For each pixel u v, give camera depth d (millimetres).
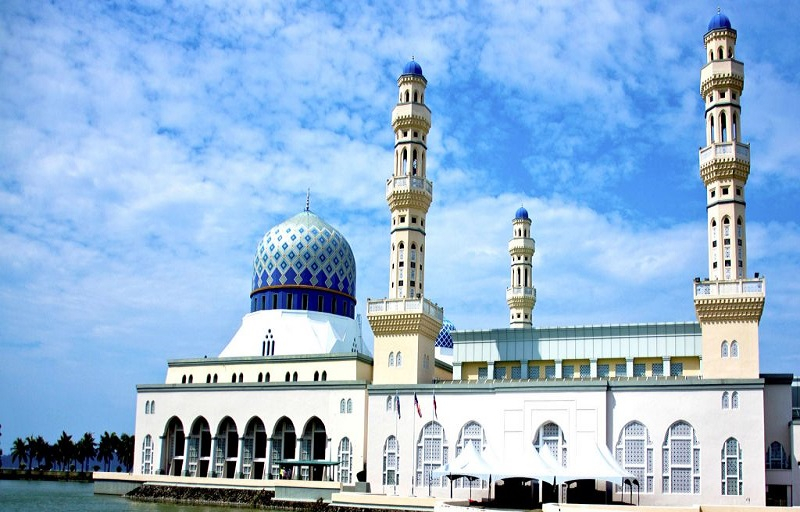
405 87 110750
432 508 85062
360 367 111250
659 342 100375
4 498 109375
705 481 85312
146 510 91875
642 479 87438
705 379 87625
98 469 153000
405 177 106750
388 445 98562
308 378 112562
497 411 94000
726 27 98250
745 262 92688
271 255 125875
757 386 85625
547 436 91500
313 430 108250
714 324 90438
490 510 70750
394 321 102688
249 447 111438
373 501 88438
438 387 97375
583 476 77250
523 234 142125
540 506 84938
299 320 121250
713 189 95312
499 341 107188
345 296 128750
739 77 96875
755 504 83062
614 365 102312
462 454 83312
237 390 112250
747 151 94875
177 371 121812
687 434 87188
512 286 140750
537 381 93250
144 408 118250
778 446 89312
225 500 103625
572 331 104000
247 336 122625
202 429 115500
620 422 89312
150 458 116312
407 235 105938
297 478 107625
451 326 144500
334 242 127750
